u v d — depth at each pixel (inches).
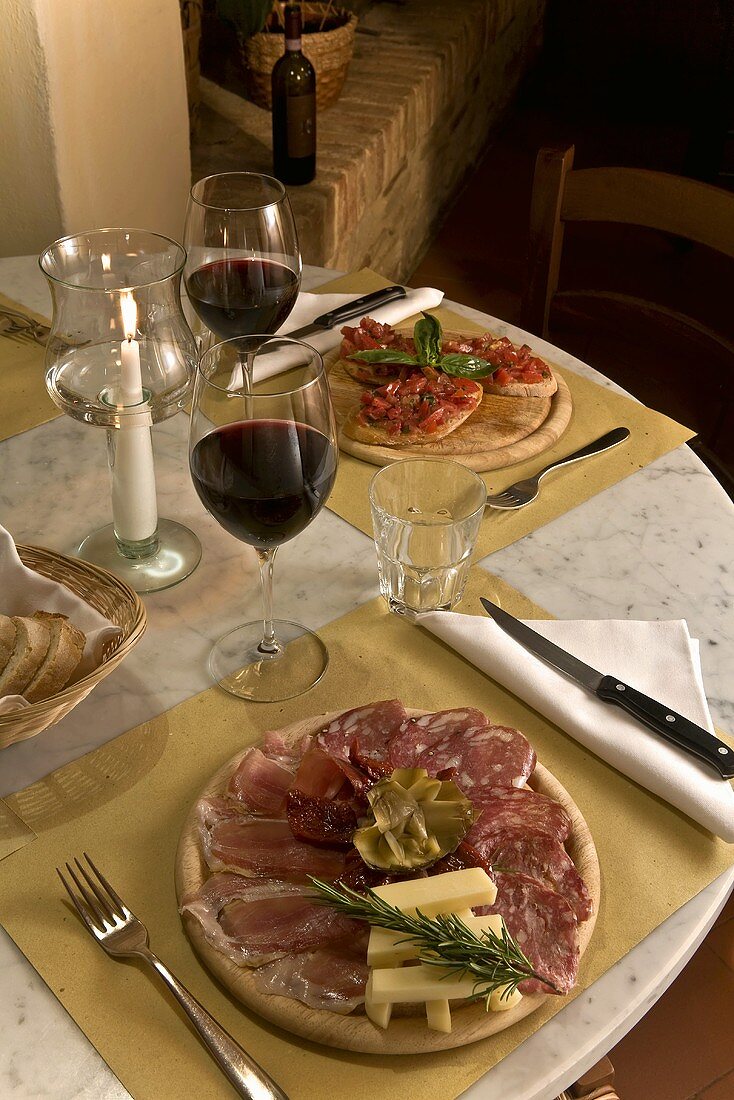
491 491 50.4
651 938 31.9
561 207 71.3
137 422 42.8
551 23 200.8
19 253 87.5
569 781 36.9
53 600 39.5
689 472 52.6
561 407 55.2
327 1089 28.0
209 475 36.4
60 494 50.3
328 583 45.7
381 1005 28.2
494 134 186.9
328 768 33.3
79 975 30.7
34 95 77.5
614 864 34.1
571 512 49.8
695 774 36.1
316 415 36.4
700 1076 63.0
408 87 136.4
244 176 53.0
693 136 154.3
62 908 32.6
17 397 56.5
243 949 29.9
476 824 32.3
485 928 28.7
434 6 161.8
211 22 136.9
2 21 74.6
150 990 30.4
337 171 115.8
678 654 41.1
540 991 29.2
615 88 200.7
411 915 28.9
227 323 51.9
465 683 40.8
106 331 42.3
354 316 60.7
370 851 30.4
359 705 39.6
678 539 48.4
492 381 55.6
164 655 41.9
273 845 32.4
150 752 37.7
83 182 85.0
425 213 153.8
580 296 74.2
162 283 42.1
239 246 50.0
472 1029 28.5
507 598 44.8
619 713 38.7
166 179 100.0
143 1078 28.4
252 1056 28.6
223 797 34.8
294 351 55.4
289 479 35.9
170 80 96.2
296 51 105.5
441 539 43.0
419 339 54.5
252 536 37.9
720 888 33.6
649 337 73.4
